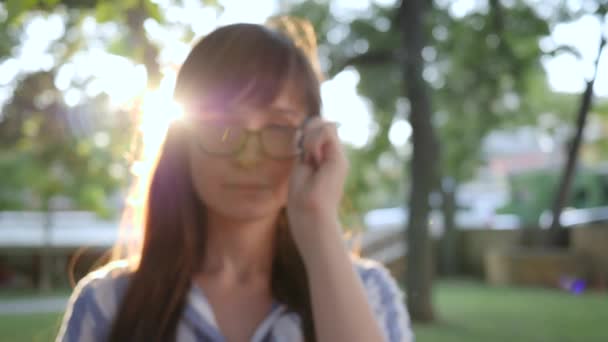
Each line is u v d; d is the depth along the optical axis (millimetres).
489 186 28031
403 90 10531
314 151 1223
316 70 1475
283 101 1251
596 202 16453
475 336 7758
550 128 16938
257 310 1323
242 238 1327
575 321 8742
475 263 16188
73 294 1381
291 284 1344
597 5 7844
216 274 1330
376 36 9789
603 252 13023
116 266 1406
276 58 1247
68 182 10586
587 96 11602
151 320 1269
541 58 9133
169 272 1297
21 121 9055
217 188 1241
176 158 1339
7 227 17312
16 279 14984
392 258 16031
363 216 11945
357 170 12492
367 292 1374
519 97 11422
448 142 14414
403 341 1359
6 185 13812
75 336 1299
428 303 8898
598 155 22734
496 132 15500
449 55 10461
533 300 11195
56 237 15977
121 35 5648
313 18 9938
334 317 1165
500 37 9320
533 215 17438
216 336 1257
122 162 8586
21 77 8086
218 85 1230
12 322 8875
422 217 9148
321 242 1196
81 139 9125
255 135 1225
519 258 13648
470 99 11328
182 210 1326
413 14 9422
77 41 6531
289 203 1223
